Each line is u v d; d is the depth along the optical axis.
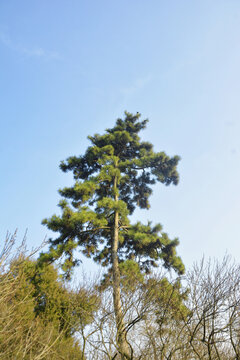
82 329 7.51
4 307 5.80
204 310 6.79
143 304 7.49
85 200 13.83
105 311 7.93
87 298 8.84
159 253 12.86
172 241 12.91
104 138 16.36
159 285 8.27
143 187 17.19
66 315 9.17
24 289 8.90
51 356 7.16
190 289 7.66
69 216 12.22
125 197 17.00
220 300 7.13
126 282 8.89
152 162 15.73
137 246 13.60
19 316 6.56
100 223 12.61
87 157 15.56
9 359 5.52
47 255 11.76
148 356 7.18
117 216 14.02
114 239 13.02
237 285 7.24
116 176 14.90
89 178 14.33
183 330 7.35
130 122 17.89
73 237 13.04
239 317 7.02
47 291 11.03
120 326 7.21
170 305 7.86
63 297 10.66
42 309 10.39
